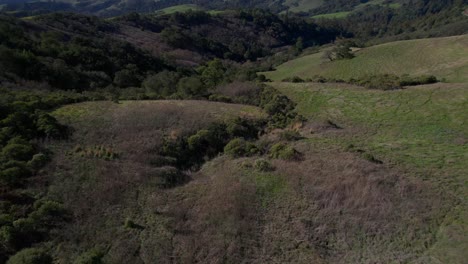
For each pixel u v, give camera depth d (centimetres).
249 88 4125
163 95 3797
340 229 1552
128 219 1608
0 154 1938
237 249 1477
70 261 1394
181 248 1488
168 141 2428
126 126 2580
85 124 2548
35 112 2486
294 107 3588
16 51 4219
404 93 3397
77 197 1748
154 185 1920
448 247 1352
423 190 1678
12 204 1623
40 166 1930
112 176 1934
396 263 1337
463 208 1533
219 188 1884
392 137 2538
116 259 1414
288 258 1436
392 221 1534
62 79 4269
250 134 2716
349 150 2217
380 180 1764
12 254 1400
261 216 1666
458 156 2027
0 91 2898
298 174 1927
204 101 3472
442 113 2856
